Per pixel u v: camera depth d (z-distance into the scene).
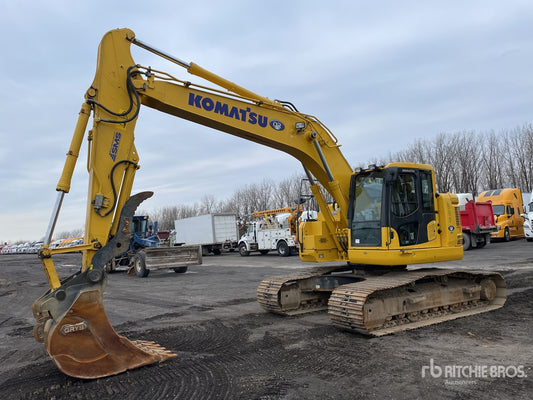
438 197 7.97
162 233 36.81
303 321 7.77
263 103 7.17
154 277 16.95
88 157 5.52
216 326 7.63
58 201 5.06
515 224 26.44
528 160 39.34
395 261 7.07
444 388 4.35
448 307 7.88
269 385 4.62
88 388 4.68
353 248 7.71
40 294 13.48
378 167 7.31
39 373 5.38
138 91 5.93
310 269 9.50
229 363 5.43
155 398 4.37
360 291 6.55
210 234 31.72
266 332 7.04
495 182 40.50
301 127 7.50
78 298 4.83
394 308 6.91
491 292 8.59
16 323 8.85
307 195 8.97
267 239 26.97
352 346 5.99
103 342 5.00
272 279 8.74
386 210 7.17
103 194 5.38
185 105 6.37
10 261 34.91
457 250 8.05
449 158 41.22
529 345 5.80
